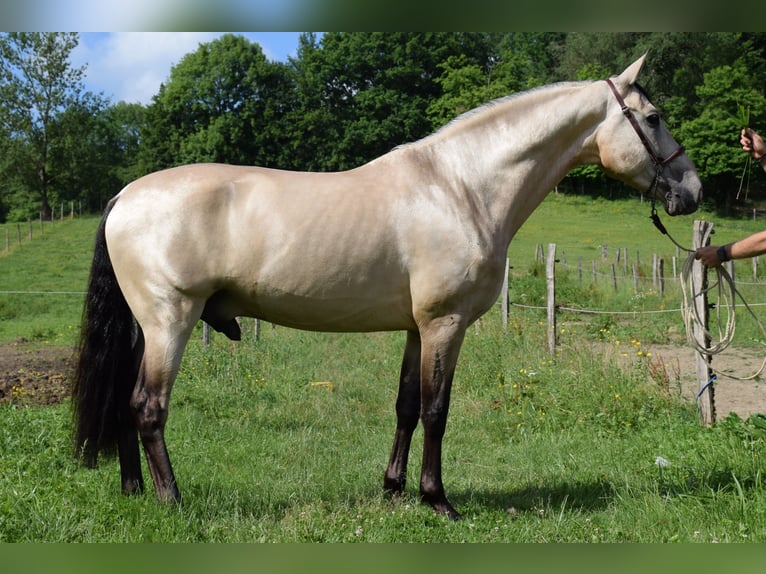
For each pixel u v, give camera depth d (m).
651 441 5.72
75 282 24.34
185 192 3.87
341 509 4.16
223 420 6.82
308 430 6.52
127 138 76.06
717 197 39.94
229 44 54.03
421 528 3.89
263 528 3.82
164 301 3.85
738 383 8.51
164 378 3.88
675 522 3.96
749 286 15.49
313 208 3.90
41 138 52.44
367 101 53.31
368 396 8.07
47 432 5.55
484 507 4.33
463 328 4.10
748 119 4.27
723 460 4.94
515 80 52.69
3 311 17.39
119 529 3.60
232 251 3.86
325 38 55.88
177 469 4.98
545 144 4.28
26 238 34.47
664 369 7.08
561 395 7.01
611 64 46.62
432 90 56.09
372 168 4.14
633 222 37.66
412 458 5.56
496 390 7.64
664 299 15.20
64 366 10.35
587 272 20.58
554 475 5.04
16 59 51.19
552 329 9.65
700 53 39.41
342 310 4.04
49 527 3.55
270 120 53.25
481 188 4.16
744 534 3.73
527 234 33.56
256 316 4.20
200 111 54.34
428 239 3.96
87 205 58.81
